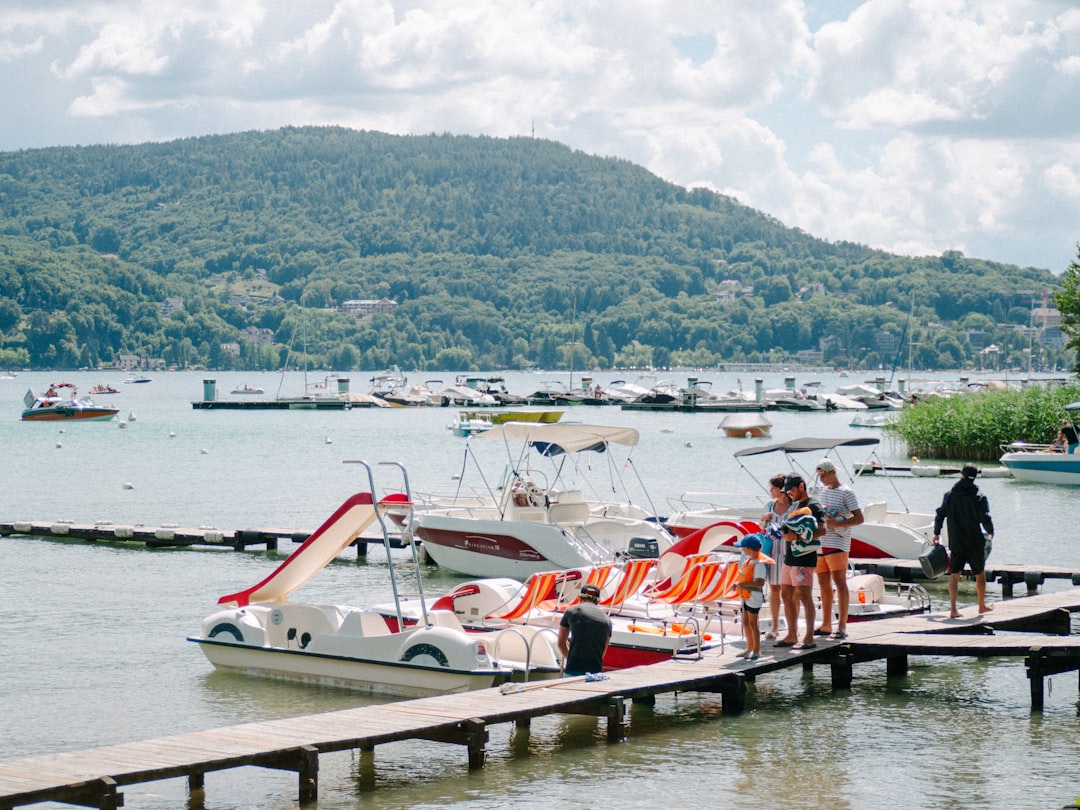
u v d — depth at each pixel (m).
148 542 31.06
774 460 59.16
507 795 12.45
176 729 14.91
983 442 54.28
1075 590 21.42
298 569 18.34
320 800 12.35
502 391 125.69
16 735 14.66
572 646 15.44
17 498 42.59
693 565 17.38
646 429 83.25
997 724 14.99
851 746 14.08
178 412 108.38
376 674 16.36
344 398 114.69
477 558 26.00
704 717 15.38
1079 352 64.44
